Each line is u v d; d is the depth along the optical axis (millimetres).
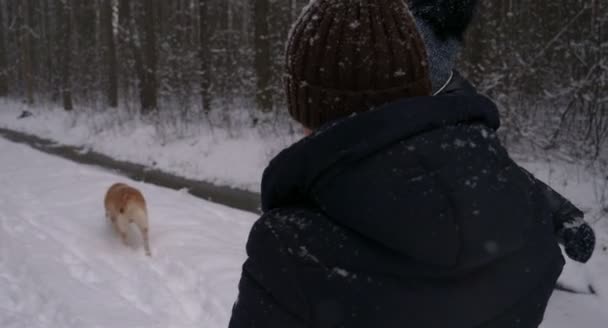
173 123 14984
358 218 1050
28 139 17031
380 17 1139
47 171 11055
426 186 1043
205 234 7051
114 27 21797
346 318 1038
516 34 12016
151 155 13438
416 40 1173
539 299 1131
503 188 1110
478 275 1052
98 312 4727
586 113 10258
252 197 9859
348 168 1078
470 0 1804
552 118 10852
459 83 1825
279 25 16844
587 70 10273
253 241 1174
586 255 1559
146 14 16984
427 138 1092
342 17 1136
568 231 1550
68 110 21359
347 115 1163
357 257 1046
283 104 14234
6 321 4449
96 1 24578
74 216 7715
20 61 28359
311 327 1064
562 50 11234
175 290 5387
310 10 1203
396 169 1058
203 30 16109
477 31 10922
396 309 1022
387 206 1032
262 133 13125
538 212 1189
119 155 14008
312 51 1157
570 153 9633
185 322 4730
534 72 11156
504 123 10562
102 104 21531
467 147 1108
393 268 1031
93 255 6230
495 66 11164
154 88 16891
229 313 4848
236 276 5613
